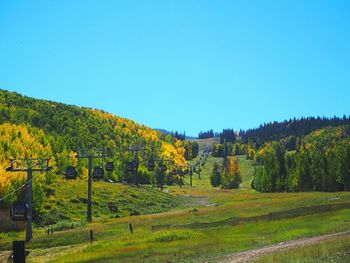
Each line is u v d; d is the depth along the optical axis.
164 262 28.66
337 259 21.55
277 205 72.12
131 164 105.25
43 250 43.94
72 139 160.88
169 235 41.59
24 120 163.12
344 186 129.25
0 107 162.75
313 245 28.02
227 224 51.41
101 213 83.62
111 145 182.38
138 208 92.19
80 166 118.12
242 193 150.25
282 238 36.56
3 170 75.38
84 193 92.62
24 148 107.56
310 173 139.75
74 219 76.19
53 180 94.94
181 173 174.50
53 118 181.88
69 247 44.12
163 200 108.25
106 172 130.62
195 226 51.56
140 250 34.97
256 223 49.16
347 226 39.81
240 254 29.34
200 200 122.38
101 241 44.44
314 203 70.50
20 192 72.19
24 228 66.50
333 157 135.12
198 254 31.17
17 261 17.00
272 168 160.62
